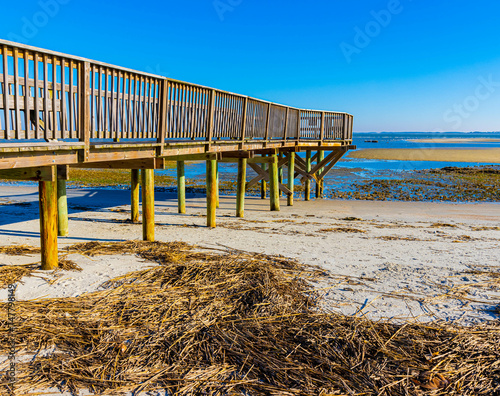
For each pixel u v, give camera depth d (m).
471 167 30.56
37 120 4.07
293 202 14.23
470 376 2.80
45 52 3.97
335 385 2.68
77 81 4.57
